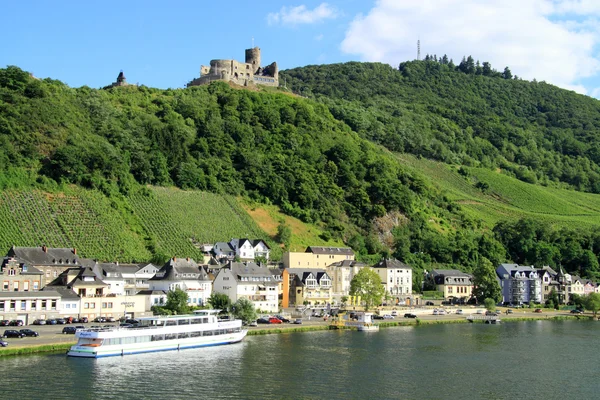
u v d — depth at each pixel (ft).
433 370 411.95
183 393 340.59
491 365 431.84
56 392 333.21
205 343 476.54
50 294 521.24
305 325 593.83
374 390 357.61
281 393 345.92
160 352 449.06
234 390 348.79
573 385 378.12
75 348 415.03
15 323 488.85
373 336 557.33
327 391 352.49
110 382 356.79
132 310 573.74
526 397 351.25
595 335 593.01
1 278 543.80
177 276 623.77
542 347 512.63
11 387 336.90
